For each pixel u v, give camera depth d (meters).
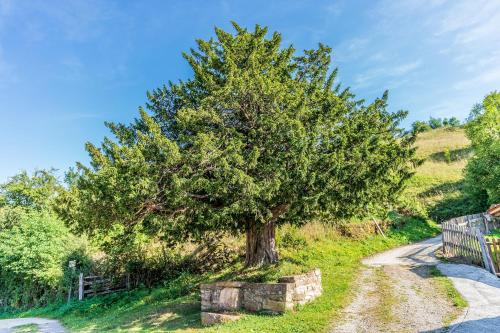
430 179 42.97
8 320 19.86
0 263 25.05
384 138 15.14
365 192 13.82
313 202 12.42
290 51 16.72
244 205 12.07
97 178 10.25
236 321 10.78
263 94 13.59
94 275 22.41
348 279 14.78
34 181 45.88
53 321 17.67
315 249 21.94
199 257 21.55
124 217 11.36
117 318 14.64
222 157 11.73
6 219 32.50
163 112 16.38
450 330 7.86
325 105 15.17
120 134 16.08
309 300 11.93
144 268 21.44
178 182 10.77
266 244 15.90
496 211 20.38
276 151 13.52
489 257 13.30
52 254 23.70
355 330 8.86
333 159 12.42
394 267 16.59
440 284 12.19
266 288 11.46
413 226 28.66
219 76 16.17
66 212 11.63
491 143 30.94
